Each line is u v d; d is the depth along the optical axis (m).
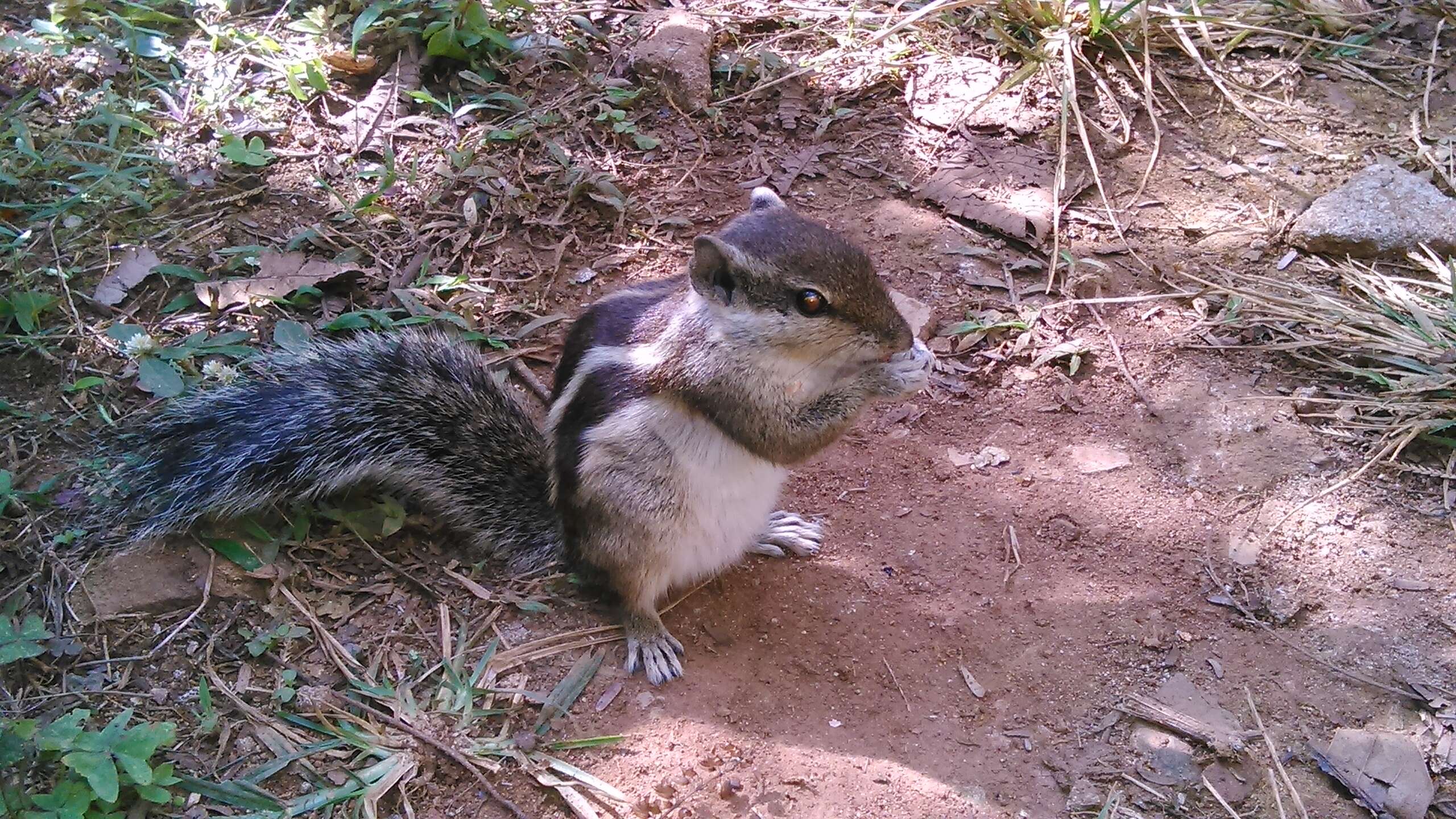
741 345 0.41
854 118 0.59
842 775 0.41
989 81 0.60
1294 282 0.53
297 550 0.44
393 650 0.43
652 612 0.43
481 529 0.45
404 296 0.50
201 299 0.49
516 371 0.50
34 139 0.53
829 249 0.41
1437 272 0.52
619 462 0.42
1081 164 0.57
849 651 0.44
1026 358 0.51
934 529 0.47
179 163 0.53
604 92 0.58
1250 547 0.46
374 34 0.58
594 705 0.42
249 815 0.39
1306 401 0.49
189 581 0.43
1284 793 0.41
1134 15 0.61
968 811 0.40
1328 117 0.59
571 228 0.54
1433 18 0.63
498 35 0.58
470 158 0.55
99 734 0.39
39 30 0.56
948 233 0.55
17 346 0.48
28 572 0.43
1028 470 0.48
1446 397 0.49
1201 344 0.51
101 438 0.45
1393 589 0.44
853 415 0.42
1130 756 0.41
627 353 0.42
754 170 0.56
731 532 0.43
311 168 0.54
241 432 0.44
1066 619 0.44
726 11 0.63
